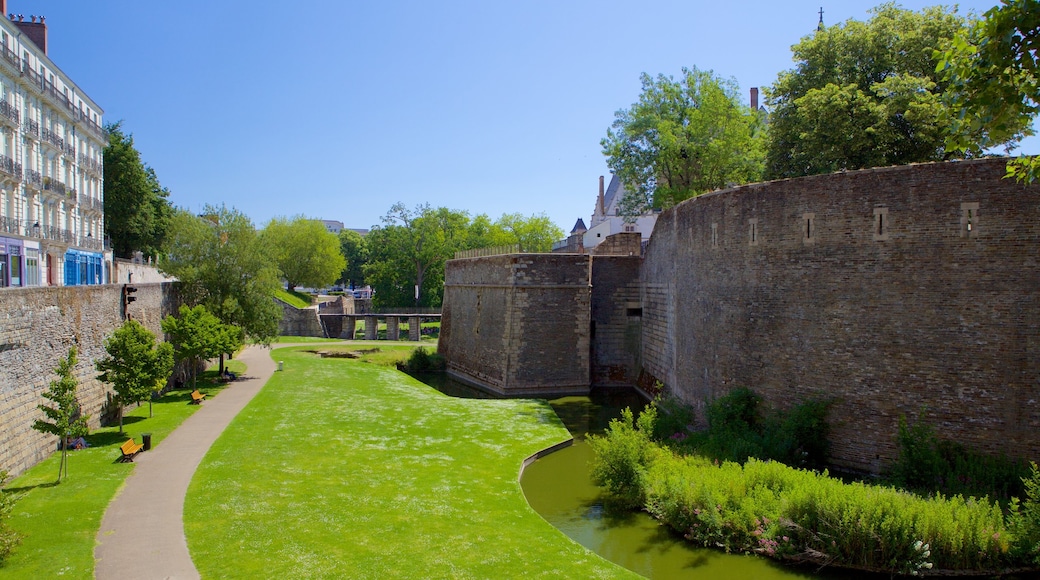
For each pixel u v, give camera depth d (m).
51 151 40.94
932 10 29.73
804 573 14.88
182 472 19.34
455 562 14.30
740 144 43.44
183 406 29.05
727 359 24.38
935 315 18.53
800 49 32.47
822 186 20.70
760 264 22.70
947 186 18.31
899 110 26.81
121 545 14.19
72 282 43.47
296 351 51.56
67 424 18.11
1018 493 16.42
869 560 14.62
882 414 19.34
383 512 17.08
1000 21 8.88
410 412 29.88
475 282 44.75
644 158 47.59
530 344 38.62
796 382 21.38
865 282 19.75
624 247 44.44
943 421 18.33
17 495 16.38
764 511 16.08
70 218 43.91
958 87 9.85
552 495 20.19
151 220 57.91
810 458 20.08
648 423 20.34
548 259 38.88
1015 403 17.39
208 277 36.47
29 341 19.05
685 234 29.12
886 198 19.34
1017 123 9.62
